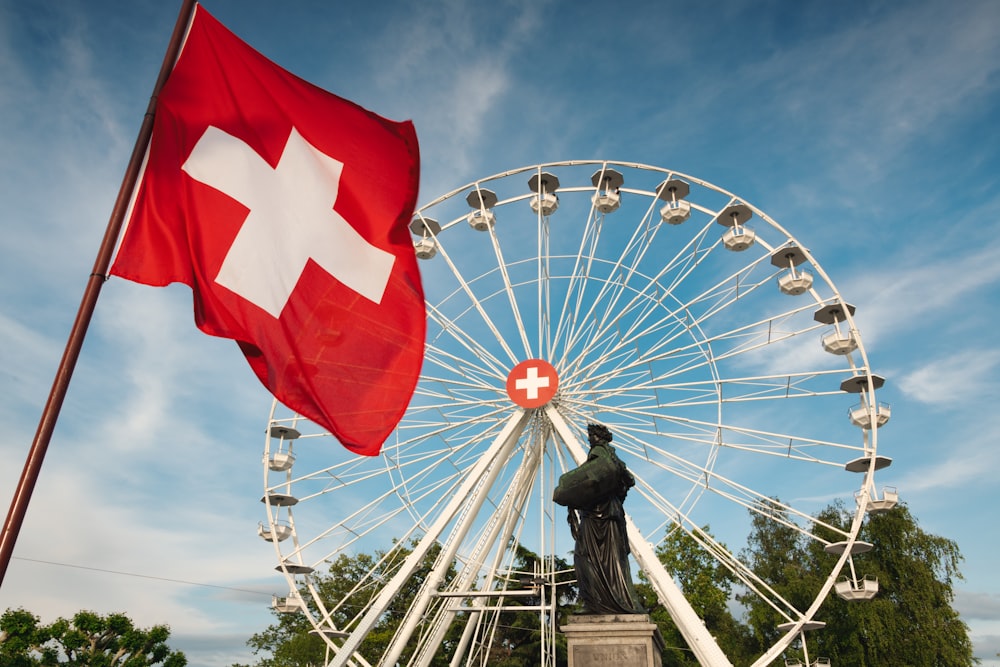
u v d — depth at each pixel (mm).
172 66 8484
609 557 12023
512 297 30438
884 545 48406
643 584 51844
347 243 9469
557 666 43062
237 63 9312
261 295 8828
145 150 8016
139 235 8312
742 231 29812
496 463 28375
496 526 29516
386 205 9672
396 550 28062
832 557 49812
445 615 29594
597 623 11367
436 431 29469
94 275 7238
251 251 8914
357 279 9406
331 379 8992
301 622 59906
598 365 29047
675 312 29266
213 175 8945
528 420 29109
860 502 26719
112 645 41312
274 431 30766
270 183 9258
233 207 8938
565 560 47031
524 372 28891
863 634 46000
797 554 54125
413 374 9289
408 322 9469
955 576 48250
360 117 9602
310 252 9266
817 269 28875
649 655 11086
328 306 9203
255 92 9352
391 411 9094
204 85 9094
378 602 25125
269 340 8750
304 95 9539
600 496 12273
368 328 9305
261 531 29969
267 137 9359
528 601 46312
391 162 9703
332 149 9641
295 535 30016
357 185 9664
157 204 8523
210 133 9047
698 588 50969
